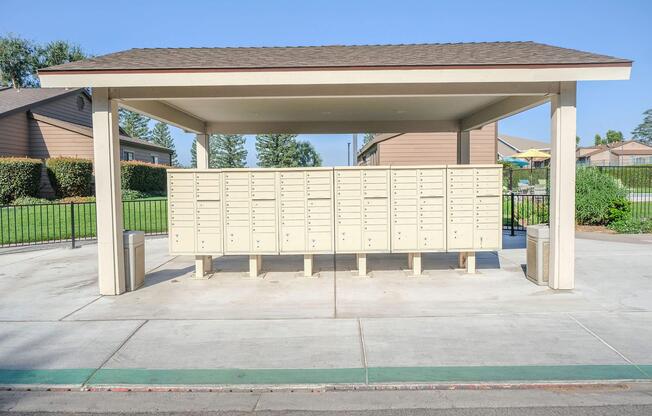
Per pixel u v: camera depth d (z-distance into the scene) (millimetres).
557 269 7176
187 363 4672
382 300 6754
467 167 7957
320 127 11695
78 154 22891
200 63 7074
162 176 27797
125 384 4238
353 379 4289
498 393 4043
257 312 6273
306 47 9961
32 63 51812
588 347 4934
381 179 7957
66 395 4082
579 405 3805
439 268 8891
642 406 3777
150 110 8312
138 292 7367
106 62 7219
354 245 8023
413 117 11086
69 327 5746
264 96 7266
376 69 6691
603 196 14391
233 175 7977
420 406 3822
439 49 8930
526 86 7098
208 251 8047
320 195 7965
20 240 12820
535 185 28531
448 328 5559
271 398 4004
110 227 7129
